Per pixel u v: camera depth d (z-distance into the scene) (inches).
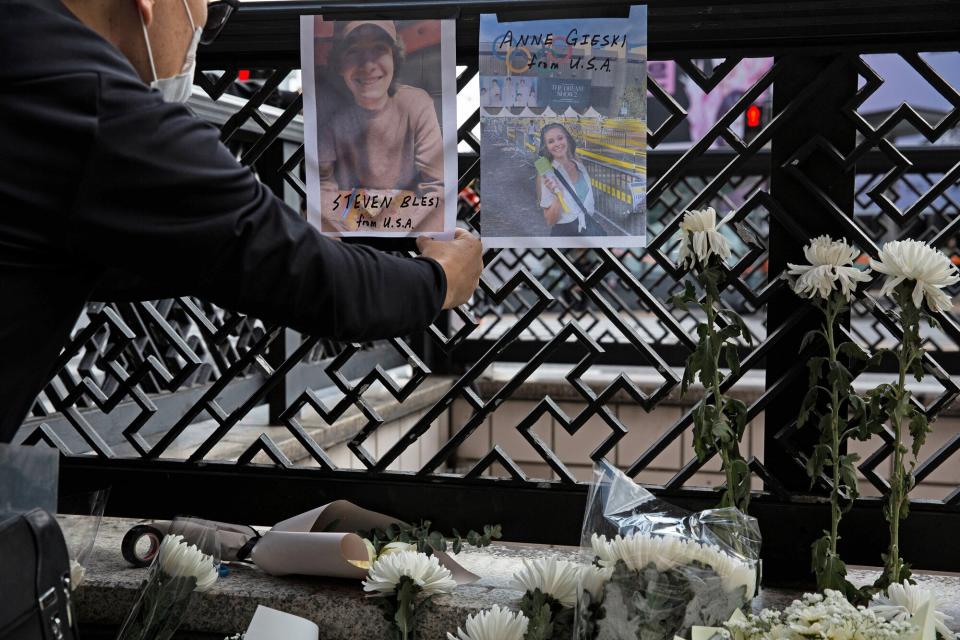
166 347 124.6
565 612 63.4
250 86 147.1
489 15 72.1
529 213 73.5
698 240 63.0
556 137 72.6
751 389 178.7
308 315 48.1
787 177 71.9
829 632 44.3
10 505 46.5
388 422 157.6
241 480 81.4
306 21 74.2
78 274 45.7
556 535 77.2
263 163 130.8
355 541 69.8
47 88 41.6
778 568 73.4
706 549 55.2
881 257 61.6
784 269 72.9
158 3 48.3
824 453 63.9
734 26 69.4
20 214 41.9
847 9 67.2
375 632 68.2
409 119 74.3
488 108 73.0
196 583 60.0
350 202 75.5
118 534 82.9
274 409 135.2
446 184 74.5
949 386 67.4
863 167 166.7
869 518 71.9
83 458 83.8
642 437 187.6
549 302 76.5
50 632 45.1
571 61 71.7
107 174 42.1
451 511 78.5
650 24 70.6
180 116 44.9
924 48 68.6
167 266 44.3
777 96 72.2
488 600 68.2
